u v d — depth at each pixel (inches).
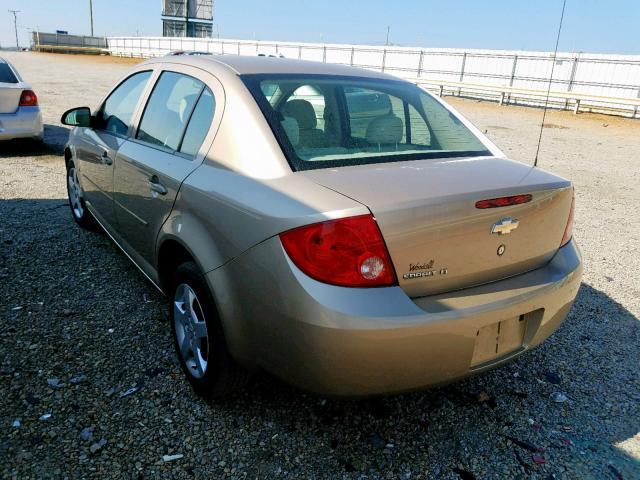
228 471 87.3
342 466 89.7
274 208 81.8
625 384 116.8
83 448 90.0
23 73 964.6
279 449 92.6
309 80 111.4
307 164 90.7
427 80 926.4
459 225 82.0
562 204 97.2
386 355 77.5
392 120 110.6
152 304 140.6
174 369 113.6
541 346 131.0
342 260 76.0
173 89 123.8
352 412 103.0
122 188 133.2
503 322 89.4
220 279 89.7
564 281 95.9
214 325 93.4
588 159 416.2
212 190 93.8
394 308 77.0
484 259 86.9
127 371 111.9
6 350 116.3
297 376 82.4
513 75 944.3
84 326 128.3
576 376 119.0
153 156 117.8
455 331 81.0
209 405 102.8
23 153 331.9
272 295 80.9
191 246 95.7
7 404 99.2
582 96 745.6
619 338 136.7
